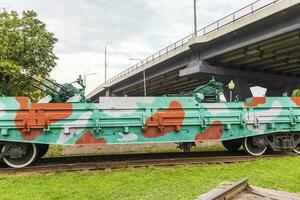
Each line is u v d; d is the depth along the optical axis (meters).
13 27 27.41
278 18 27.44
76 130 12.59
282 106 15.08
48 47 28.53
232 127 14.25
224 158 13.41
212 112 14.00
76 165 11.88
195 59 40.16
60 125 12.42
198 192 8.01
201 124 13.73
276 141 15.12
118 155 15.02
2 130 11.92
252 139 14.68
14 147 12.17
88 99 14.70
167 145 17.42
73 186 9.27
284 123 15.03
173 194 7.93
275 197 7.25
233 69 40.50
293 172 10.96
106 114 12.88
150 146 17.19
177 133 13.55
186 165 12.23
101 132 12.82
